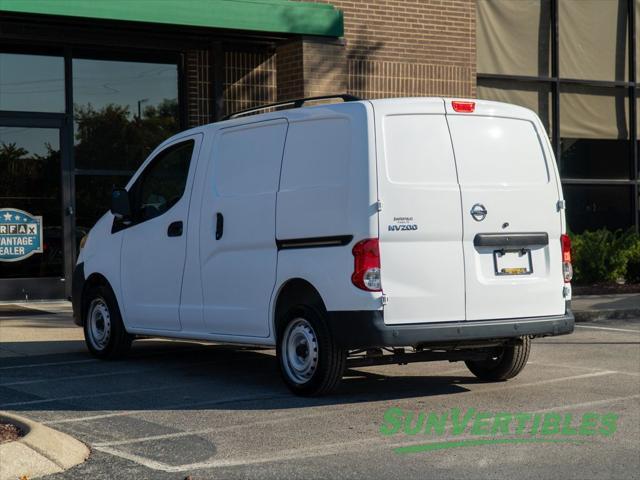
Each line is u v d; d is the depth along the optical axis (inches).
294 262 405.4
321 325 394.3
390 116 390.0
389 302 382.0
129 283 493.0
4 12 651.5
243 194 435.5
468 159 402.3
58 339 577.9
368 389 424.2
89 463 303.3
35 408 386.3
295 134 415.2
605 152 949.8
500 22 892.0
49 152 743.1
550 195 420.5
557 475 289.3
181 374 466.6
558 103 918.4
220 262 443.8
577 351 538.3
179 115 780.6
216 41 766.5
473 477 287.0
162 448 321.1
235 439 333.1
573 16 930.1
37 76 739.4
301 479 285.3
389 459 306.5
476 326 396.5
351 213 384.5
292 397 406.0
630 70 959.6
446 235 393.1
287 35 748.0
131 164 768.9
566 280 422.9
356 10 793.6
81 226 753.0
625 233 897.5
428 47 826.2
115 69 762.2
